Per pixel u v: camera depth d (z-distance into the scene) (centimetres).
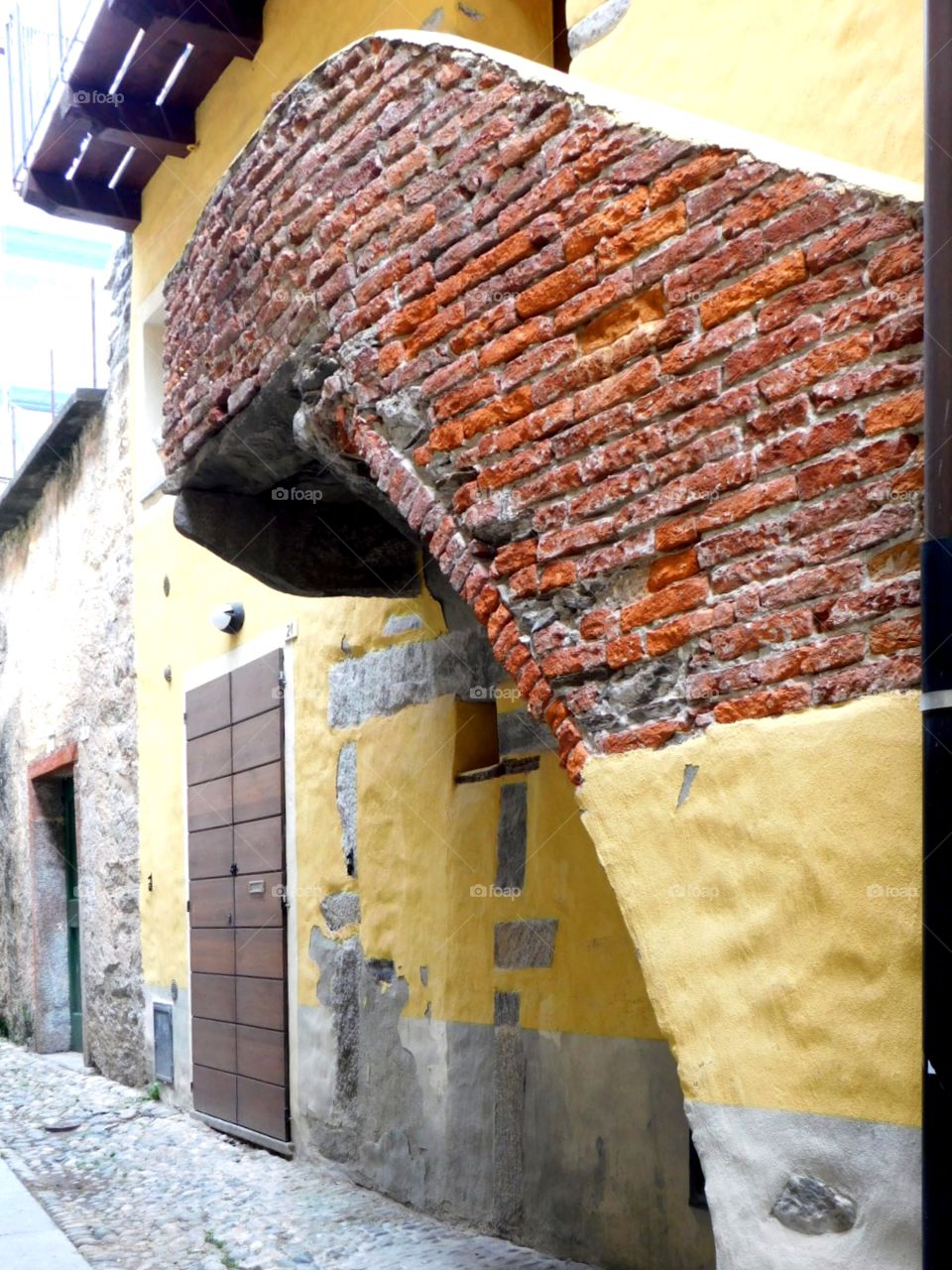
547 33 542
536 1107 466
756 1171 241
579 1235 441
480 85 311
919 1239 217
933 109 221
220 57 710
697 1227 391
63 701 1090
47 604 1156
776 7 352
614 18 406
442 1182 519
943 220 219
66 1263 469
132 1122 783
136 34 699
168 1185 610
